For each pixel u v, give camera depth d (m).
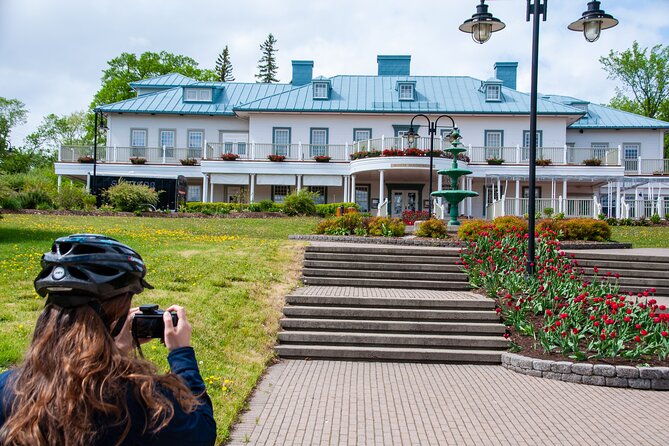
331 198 39.00
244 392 6.09
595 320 8.09
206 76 59.25
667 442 5.12
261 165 36.75
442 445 4.95
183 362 1.92
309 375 7.14
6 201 24.55
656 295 12.80
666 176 38.12
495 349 8.30
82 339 1.68
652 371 7.05
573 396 6.57
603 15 11.72
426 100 40.34
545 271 10.66
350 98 40.66
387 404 6.06
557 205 27.19
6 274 9.63
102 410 1.58
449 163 32.81
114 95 54.28
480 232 15.34
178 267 10.92
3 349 5.96
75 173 37.88
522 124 38.91
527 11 11.48
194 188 39.88
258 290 9.95
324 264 12.28
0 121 34.81
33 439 1.54
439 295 10.37
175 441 1.67
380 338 8.38
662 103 54.09
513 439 5.12
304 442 4.95
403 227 18.45
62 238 1.83
